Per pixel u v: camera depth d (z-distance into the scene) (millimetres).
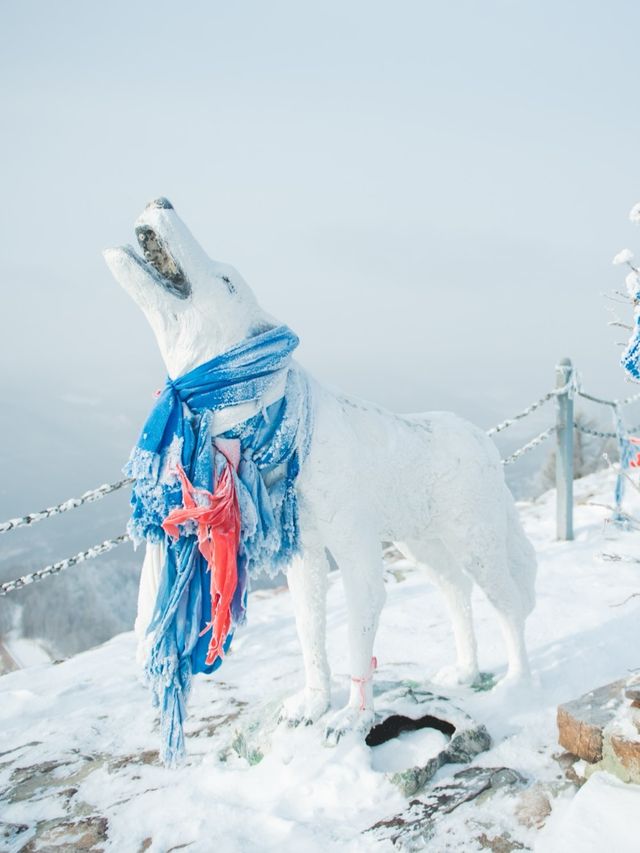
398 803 3055
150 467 3166
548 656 4496
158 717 4395
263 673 4883
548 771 3188
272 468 3336
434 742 3377
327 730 3373
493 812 2924
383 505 3588
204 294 3188
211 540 3119
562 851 2551
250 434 3242
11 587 4996
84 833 3193
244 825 3062
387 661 4777
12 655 10016
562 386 7043
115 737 4191
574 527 7570
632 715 2998
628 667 4230
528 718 3664
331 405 3516
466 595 4141
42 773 3805
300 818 3043
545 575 6168
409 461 3635
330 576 7191
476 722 3449
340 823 2977
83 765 3859
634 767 2826
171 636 3178
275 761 3359
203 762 3645
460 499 3732
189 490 3113
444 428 3824
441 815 2926
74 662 5699
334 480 3395
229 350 3203
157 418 3209
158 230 3127
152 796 3414
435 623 5449
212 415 3199
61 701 4824
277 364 3264
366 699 3459
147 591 3281
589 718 3119
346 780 3156
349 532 3422
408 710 3559
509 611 3922
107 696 4859
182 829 3092
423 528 3812
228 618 3119
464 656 4168
